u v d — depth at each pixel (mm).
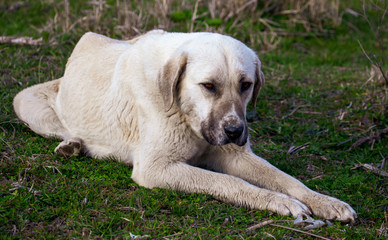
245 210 4098
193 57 4145
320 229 3824
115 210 3850
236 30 9891
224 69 4055
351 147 5855
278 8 11109
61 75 7152
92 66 5297
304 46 10203
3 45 8133
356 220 4090
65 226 3596
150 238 3500
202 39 4293
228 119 3971
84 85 5246
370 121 6523
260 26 10523
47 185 4172
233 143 4227
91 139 5195
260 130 6219
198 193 4227
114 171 4727
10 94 6238
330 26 10930
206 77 4035
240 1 10586
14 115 5695
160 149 4414
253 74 4301
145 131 4566
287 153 5551
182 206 4000
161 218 3807
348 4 11781
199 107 4133
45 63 7543
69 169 4598
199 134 4316
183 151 4469
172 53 4305
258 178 4570
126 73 4789
